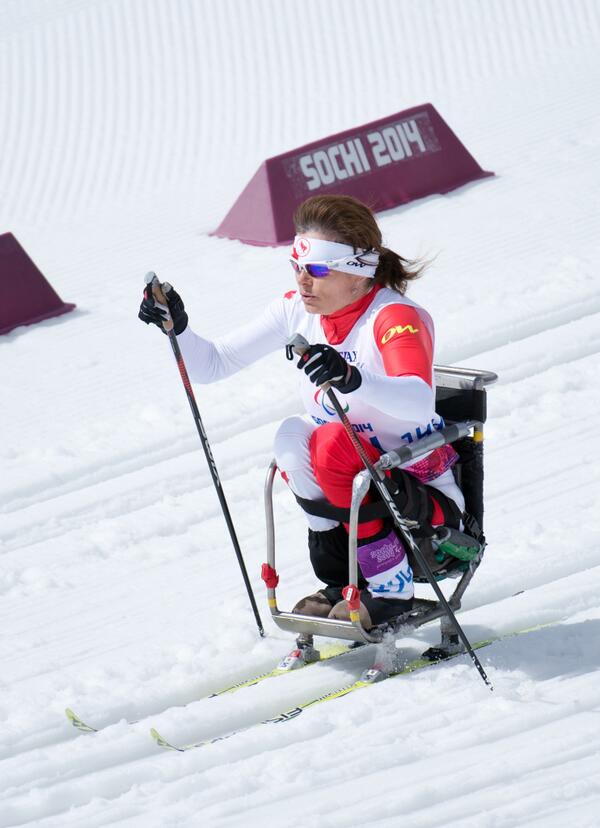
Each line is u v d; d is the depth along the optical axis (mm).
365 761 11641
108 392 27328
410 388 12367
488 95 52094
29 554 19969
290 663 14414
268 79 57906
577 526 17359
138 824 11141
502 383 23984
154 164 50250
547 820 10344
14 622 17406
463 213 37094
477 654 13867
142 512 21016
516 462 20203
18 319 33688
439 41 59562
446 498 13617
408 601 13836
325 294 13172
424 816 10656
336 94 55750
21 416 26594
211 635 15609
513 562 16594
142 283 36062
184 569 18438
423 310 13414
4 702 14383
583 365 24016
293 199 38156
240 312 31438
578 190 37281
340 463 12922
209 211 43250
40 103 57375
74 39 63375
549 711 12219
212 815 11062
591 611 14805
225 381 26281
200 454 23156
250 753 12391
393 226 36844
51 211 46156
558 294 27844
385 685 13383
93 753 12664
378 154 39594
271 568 14164
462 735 11969
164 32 63125
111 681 14641
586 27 59156
